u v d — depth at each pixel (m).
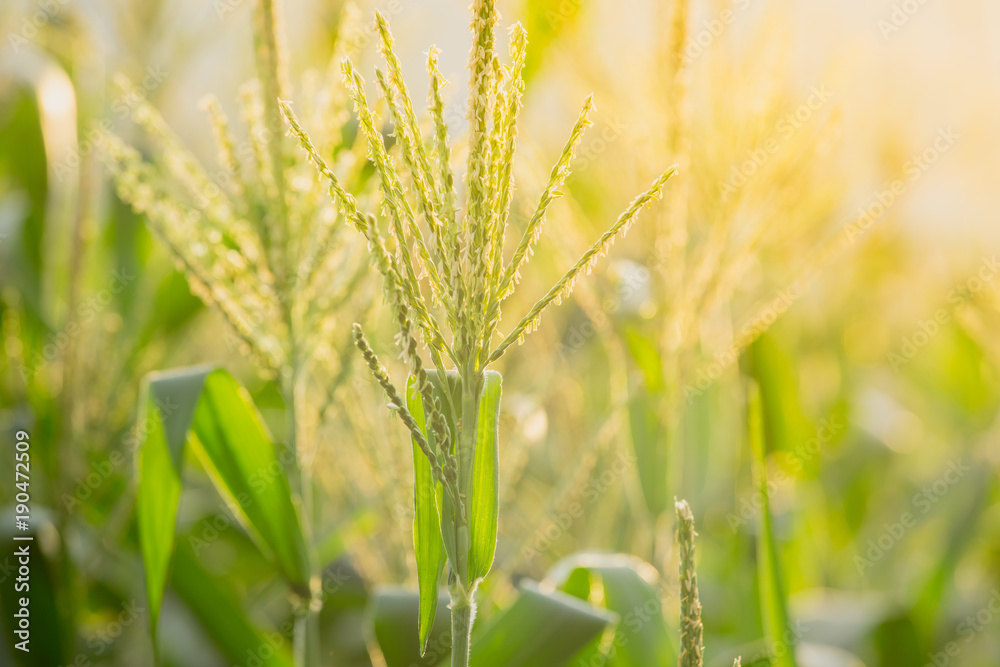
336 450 2.99
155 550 2.21
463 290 1.87
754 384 2.31
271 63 2.18
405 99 1.85
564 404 3.76
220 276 2.25
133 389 3.40
